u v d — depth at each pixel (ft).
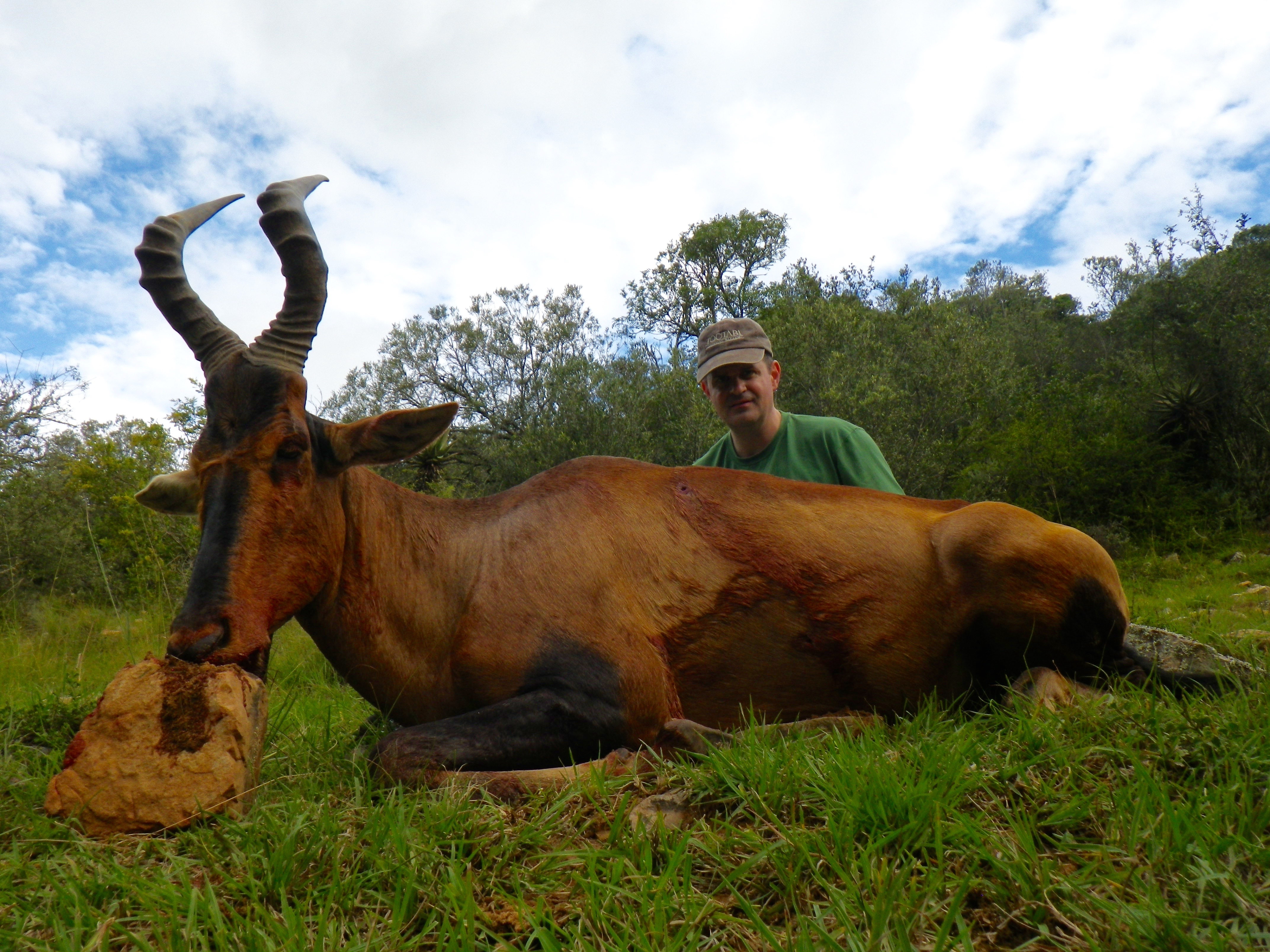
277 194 10.54
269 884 6.55
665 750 9.73
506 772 9.10
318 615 10.79
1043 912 5.85
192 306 10.77
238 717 8.32
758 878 6.61
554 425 74.54
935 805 6.97
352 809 8.15
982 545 11.27
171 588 33.58
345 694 18.94
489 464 75.77
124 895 6.53
